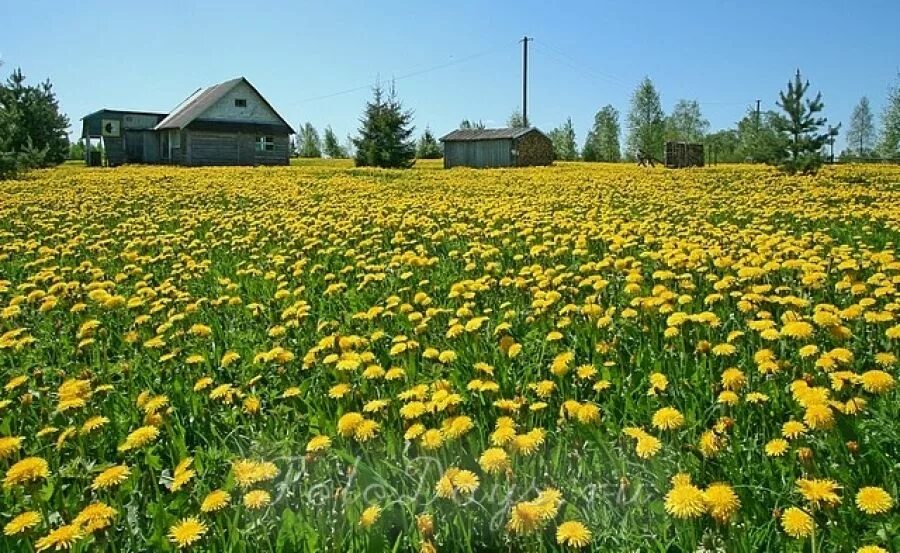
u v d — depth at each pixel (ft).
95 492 9.50
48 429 10.91
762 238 24.14
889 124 193.06
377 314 16.83
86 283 22.95
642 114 291.38
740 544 7.43
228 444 11.31
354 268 23.57
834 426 9.27
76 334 16.79
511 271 21.83
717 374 12.53
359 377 12.89
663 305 15.31
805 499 7.95
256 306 18.20
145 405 11.76
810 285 17.13
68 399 11.70
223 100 159.74
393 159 151.02
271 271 23.79
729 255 21.57
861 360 12.62
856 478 8.75
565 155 276.82
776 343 13.29
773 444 9.08
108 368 14.64
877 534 7.61
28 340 15.42
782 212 35.81
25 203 48.26
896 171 90.22
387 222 33.37
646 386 12.41
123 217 41.11
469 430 9.80
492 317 17.33
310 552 8.01
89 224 37.68
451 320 15.64
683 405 11.27
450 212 37.76
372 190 61.11
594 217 36.06
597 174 90.74
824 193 48.57
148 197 53.62
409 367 13.44
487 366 12.35
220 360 14.98
